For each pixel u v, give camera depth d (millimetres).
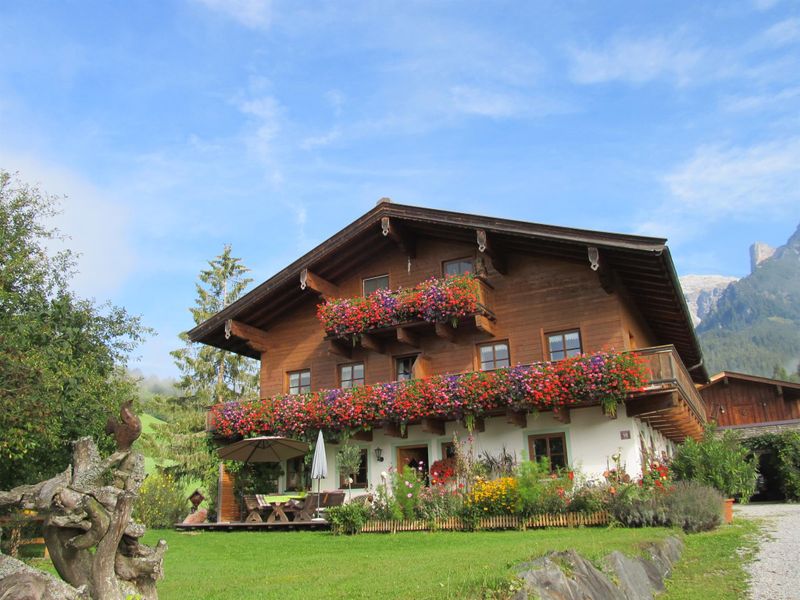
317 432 20297
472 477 16703
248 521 18609
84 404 14961
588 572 7273
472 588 6125
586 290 18828
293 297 22891
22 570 4586
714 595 8625
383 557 10711
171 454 32375
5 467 14625
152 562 5742
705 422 25672
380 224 21094
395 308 19797
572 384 16922
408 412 18703
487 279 20141
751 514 18062
